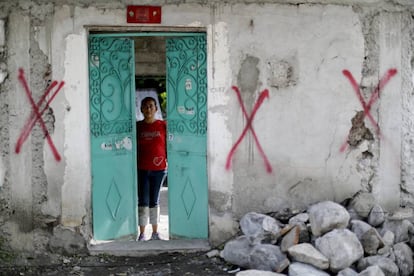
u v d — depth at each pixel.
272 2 6.64
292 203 6.81
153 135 7.61
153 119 7.62
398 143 6.82
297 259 5.88
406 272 6.08
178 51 6.92
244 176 6.77
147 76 11.20
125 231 7.05
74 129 6.58
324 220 6.06
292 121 6.75
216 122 6.71
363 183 6.85
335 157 6.81
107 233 6.93
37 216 6.64
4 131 6.57
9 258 6.59
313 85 6.74
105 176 6.87
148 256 6.70
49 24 6.50
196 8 6.61
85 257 6.67
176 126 7.04
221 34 6.63
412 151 6.85
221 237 6.80
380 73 6.76
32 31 6.50
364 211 6.66
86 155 6.62
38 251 6.66
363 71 6.76
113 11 6.54
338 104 6.77
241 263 6.28
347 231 5.92
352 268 5.86
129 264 6.51
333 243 5.81
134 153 7.05
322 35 6.71
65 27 6.51
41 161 6.60
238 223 6.79
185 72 6.90
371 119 6.79
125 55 6.91
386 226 6.44
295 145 6.78
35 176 6.61
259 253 6.09
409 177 6.87
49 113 6.57
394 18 6.73
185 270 6.33
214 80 6.68
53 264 6.55
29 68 6.52
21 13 6.48
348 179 6.83
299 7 6.67
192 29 6.70
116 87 6.88
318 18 6.69
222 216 6.78
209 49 6.64
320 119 6.77
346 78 6.75
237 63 6.67
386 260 5.87
